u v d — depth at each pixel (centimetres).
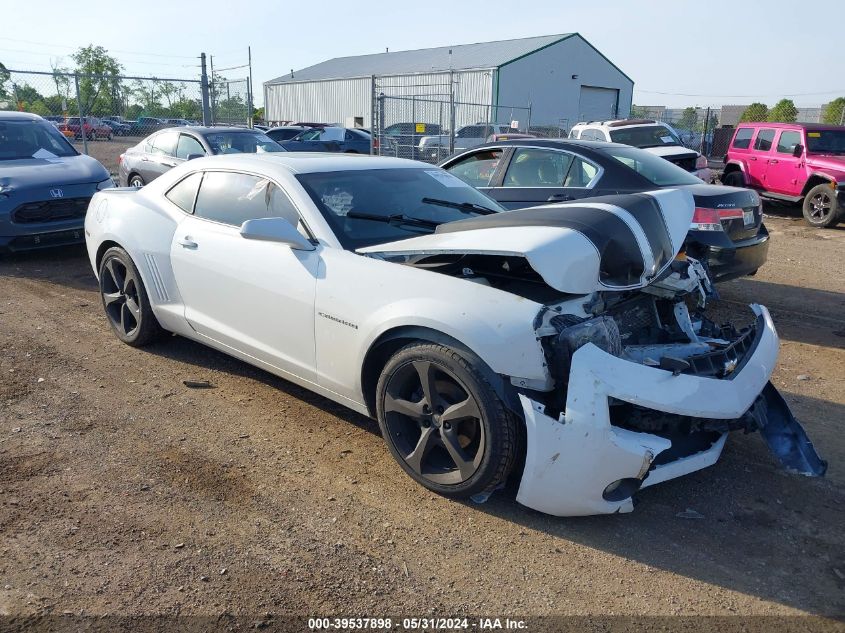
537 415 288
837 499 339
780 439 358
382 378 340
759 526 316
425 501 331
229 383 470
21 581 268
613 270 326
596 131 1409
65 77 1420
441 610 259
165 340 539
